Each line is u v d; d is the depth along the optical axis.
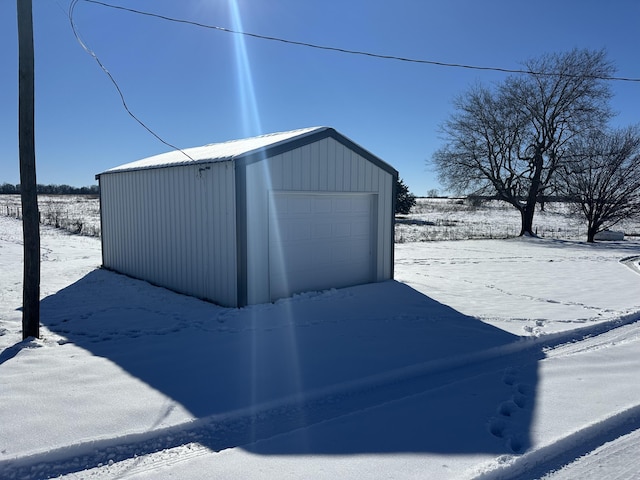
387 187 10.60
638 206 24.98
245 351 5.74
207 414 3.99
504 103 26.70
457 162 28.02
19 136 5.89
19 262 13.19
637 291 10.28
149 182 10.21
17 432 3.58
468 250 19.08
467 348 5.93
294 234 8.90
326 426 3.83
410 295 9.34
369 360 5.44
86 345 5.93
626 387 4.77
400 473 3.12
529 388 4.74
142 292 9.44
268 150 8.09
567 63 25.08
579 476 3.23
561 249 20.06
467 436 3.67
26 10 5.71
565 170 25.61
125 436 3.56
